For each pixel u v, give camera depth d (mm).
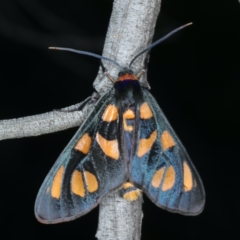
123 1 175
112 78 176
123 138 173
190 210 171
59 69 241
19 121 173
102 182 172
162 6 235
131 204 173
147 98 175
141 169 173
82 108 175
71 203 170
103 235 174
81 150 172
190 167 172
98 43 240
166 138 174
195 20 236
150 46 175
